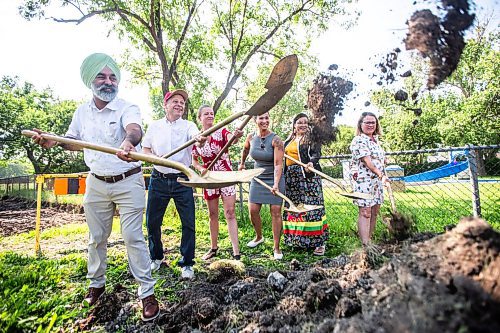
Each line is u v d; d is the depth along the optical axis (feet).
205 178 8.56
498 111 70.08
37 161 114.42
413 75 8.87
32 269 12.57
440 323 3.76
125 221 8.73
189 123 12.39
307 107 12.78
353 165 12.71
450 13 6.91
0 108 104.27
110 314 8.71
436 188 40.75
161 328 7.92
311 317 6.47
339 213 23.70
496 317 3.78
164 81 42.52
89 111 9.20
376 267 7.20
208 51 44.50
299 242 14.26
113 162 8.74
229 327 7.16
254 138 13.98
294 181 14.46
